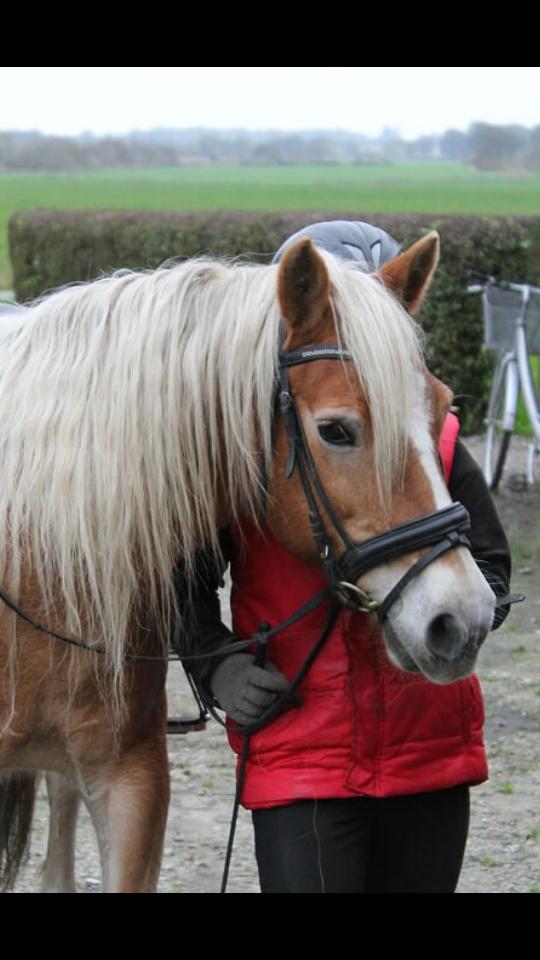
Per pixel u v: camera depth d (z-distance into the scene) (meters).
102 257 10.23
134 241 10.08
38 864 3.91
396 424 2.23
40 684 2.54
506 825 4.13
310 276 2.27
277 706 2.43
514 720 4.98
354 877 2.44
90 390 2.45
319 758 2.41
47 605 2.49
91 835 4.17
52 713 2.56
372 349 2.24
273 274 2.44
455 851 2.54
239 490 2.43
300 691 2.44
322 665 2.43
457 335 9.27
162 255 9.98
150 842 2.62
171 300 2.44
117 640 2.47
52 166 60.75
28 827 3.09
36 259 10.84
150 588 2.51
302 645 2.46
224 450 2.44
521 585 6.57
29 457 2.48
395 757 2.42
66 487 2.44
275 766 2.44
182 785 4.43
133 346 2.43
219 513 2.49
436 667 2.21
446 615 2.20
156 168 62.88
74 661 2.52
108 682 2.54
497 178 50.50
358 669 2.42
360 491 2.26
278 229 9.75
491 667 5.56
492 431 8.26
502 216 9.36
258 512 2.44
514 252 9.30
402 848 2.51
